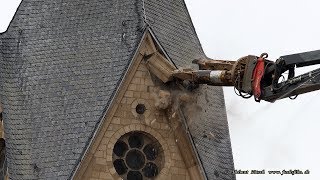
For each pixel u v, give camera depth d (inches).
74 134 2623.0
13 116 2672.2
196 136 2672.2
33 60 2751.0
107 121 2630.4
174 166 2647.6
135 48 2664.9
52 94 2694.4
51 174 2588.6
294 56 2377.0
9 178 2598.4
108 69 2682.1
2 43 2785.4
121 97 2650.1
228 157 2714.1
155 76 2664.9
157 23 2741.1
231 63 2596.0
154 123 2655.0
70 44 2751.0
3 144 2701.8
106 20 2755.9
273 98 2417.6
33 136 2645.2
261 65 2443.4
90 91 2669.8
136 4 2746.1
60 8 2812.5
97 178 2603.3
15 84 2726.4
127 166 2640.3
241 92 2481.5
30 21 2812.5
